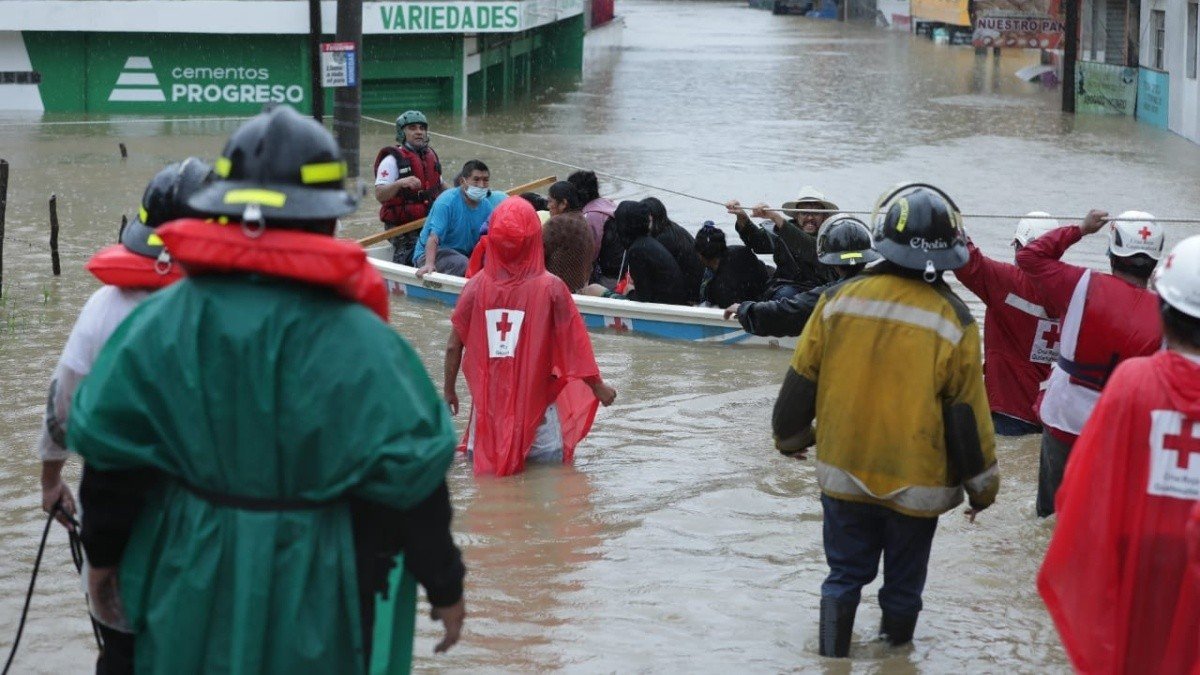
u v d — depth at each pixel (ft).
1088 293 69.82
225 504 36.63
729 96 374.84
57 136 277.23
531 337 86.89
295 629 36.22
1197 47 292.20
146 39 325.21
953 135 298.56
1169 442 43.32
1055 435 73.05
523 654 58.95
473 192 138.10
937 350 55.36
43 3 316.60
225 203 36.29
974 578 68.44
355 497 36.94
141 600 38.04
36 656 58.44
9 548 71.72
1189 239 44.24
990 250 175.63
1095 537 44.21
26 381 106.32
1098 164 258.78
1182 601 42.78
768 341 122.01
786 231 109.81
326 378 35.83
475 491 83.05
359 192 38.42
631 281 130.93
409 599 39.52
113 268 46.29
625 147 272.51
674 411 101.60
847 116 330.75
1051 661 58.80
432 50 335.06
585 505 80.38
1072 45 344.28
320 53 234.99
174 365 36.27
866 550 58.39
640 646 59.93
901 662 58.29
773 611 64.28
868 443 56.49
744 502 80.89
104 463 36.78
